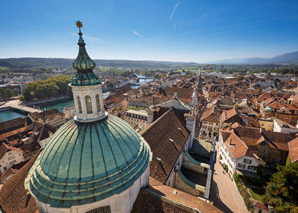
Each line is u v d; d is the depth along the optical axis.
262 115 98.31
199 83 180.12
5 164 62.69
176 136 37.53
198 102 135.12
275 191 39.53
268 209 39.50
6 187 25.61
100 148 16.61
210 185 32.91
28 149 70.88
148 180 21.41
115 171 16.41
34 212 20.55
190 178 36.19
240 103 121.44
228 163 58.16
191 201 21.31
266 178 52.81
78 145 16.47
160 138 32.53
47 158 16.62
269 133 61.44
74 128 18.16
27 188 16.33
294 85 173.62
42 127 78.25
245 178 50.69
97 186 15.34
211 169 36.97
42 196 15.34
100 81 19.19
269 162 59.00
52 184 15.34
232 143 58.94
